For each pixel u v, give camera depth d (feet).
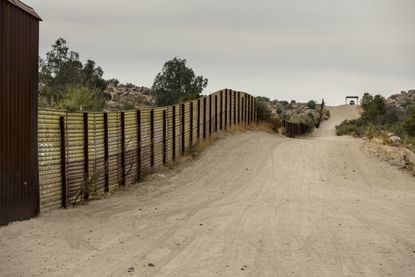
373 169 80.89
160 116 75.36
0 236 33.50
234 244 35.42
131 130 63.05
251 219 44.52
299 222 43.91
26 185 39.24
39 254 30.27
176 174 72.18
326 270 30.12
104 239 34.99
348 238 38.60
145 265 29.48
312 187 64.80
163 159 77.25
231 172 75.46
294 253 33.68
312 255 33.40
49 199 43.96
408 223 45.50
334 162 86.17
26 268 27.61
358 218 46.62
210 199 54.60
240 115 149.79
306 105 449.06
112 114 56.90
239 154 93.45
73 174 48.11
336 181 70.44
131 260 30.35
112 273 27.66
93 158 52.21
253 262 31.17
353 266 31.22
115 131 58.03
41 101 69.00
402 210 52.06
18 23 37.96
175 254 32.22
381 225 43.96
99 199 51.85
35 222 38.50
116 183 58.75
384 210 51.52
